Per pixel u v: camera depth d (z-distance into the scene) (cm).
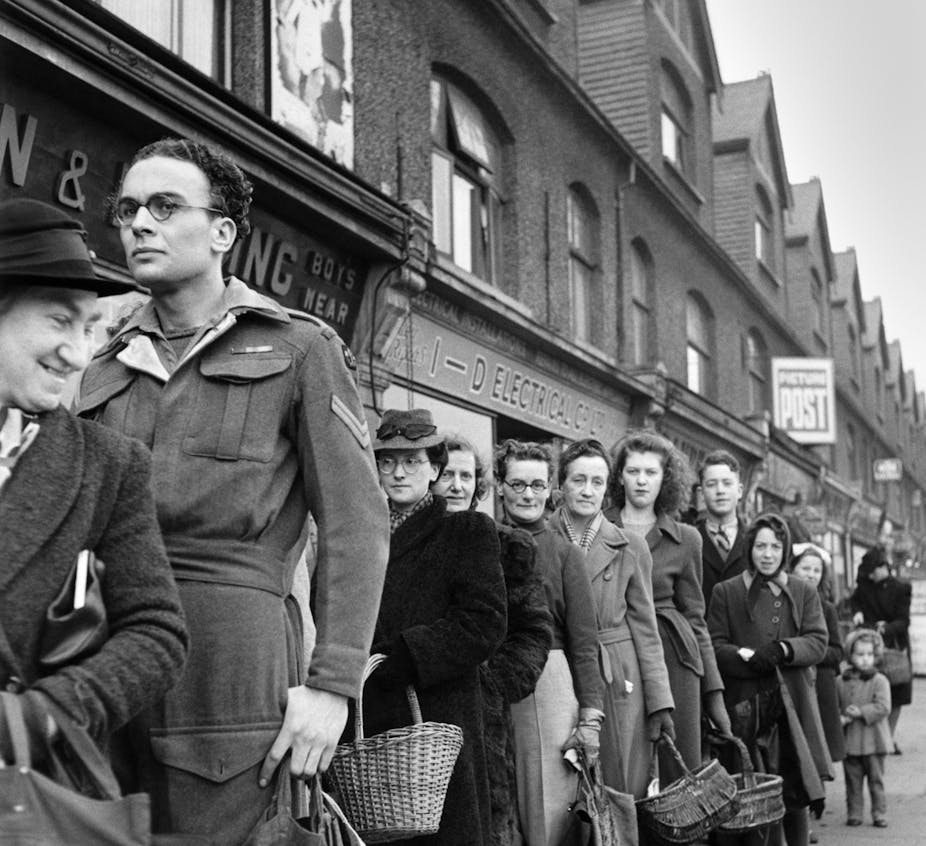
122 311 335
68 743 180
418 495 397
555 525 529
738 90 2459
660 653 524
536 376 1118
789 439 2183
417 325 880
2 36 462
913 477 5197
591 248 1388
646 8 1691
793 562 769
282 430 249
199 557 234
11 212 196
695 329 1864
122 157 554
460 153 1047
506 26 1105
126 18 648
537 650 434
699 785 497
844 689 790
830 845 702
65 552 190
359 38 856
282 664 239
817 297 3083
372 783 314
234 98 598
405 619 376
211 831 226
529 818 457
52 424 198
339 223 707
